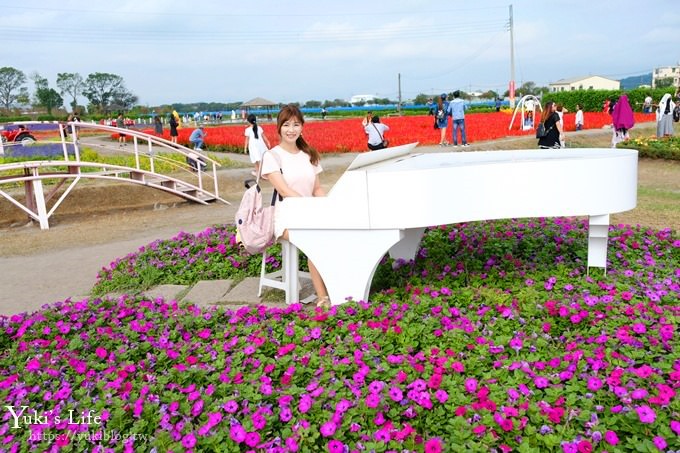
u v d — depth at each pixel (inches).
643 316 155.8
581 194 178.7
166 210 478.9
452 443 110.7
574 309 160.2
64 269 306.7
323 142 858.1
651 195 419.2
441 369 134.8
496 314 167.9
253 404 129.2
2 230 429.1
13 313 237.0
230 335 171.3
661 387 116.9
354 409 122.6
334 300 192.2
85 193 523.2
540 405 118.7
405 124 1296.8
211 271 257.0
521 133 889.5
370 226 181.2
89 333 182.7
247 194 202.2
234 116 2679.6
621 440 110.3
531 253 230.7
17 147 520.4
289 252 201.8
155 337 176.1
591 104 1529.3
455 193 175.6
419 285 197.3
